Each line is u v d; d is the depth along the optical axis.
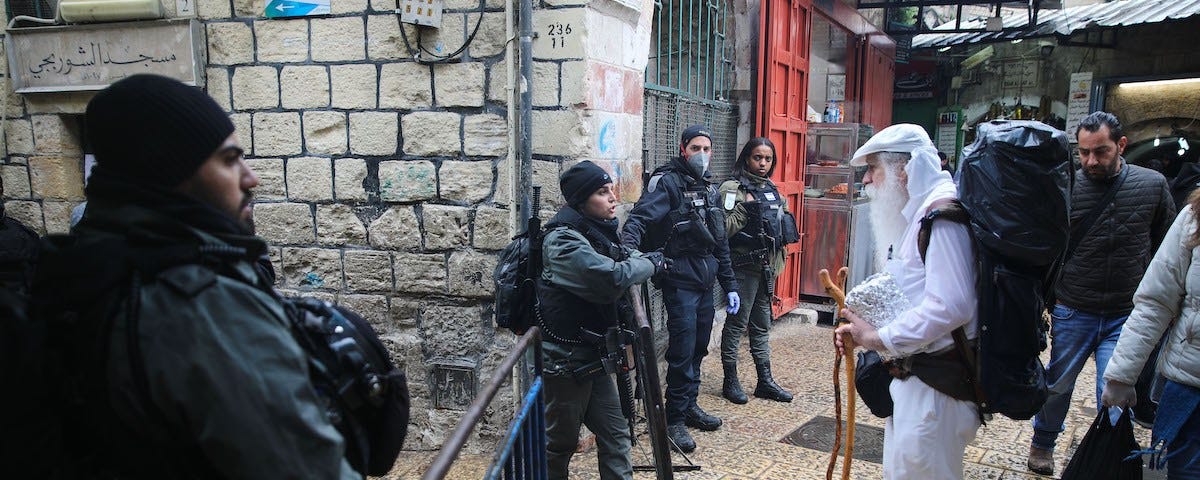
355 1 3.94
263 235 4.25
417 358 4.14
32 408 0.97
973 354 2.22
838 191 7.02
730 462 3.82
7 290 1.03
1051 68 10.34
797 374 5.34
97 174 1.08
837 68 8.33
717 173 5.97
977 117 11.19
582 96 3.73
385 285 4.14
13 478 0.98
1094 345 3.41
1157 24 9.25
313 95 4.07
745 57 6.13
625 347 2.92
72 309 1.00
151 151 1.04
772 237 4.62
